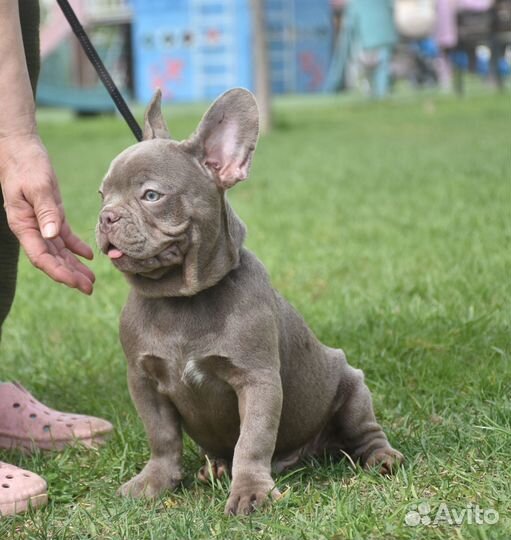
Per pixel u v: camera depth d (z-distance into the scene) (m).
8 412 4.38
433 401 4.48
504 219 8.13
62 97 24.34
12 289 4.41
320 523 3.16
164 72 28.47
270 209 9.80
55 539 3.25
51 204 3.49
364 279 6.78
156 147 3.40
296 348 3.75
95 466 3.99
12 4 3.68
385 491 3.43
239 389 3.47
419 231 8.11
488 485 3.39
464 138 14.92
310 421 3.85
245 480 3.38
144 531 3.26
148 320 3.50
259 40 17.75
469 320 5.39
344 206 9.66
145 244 3.30
